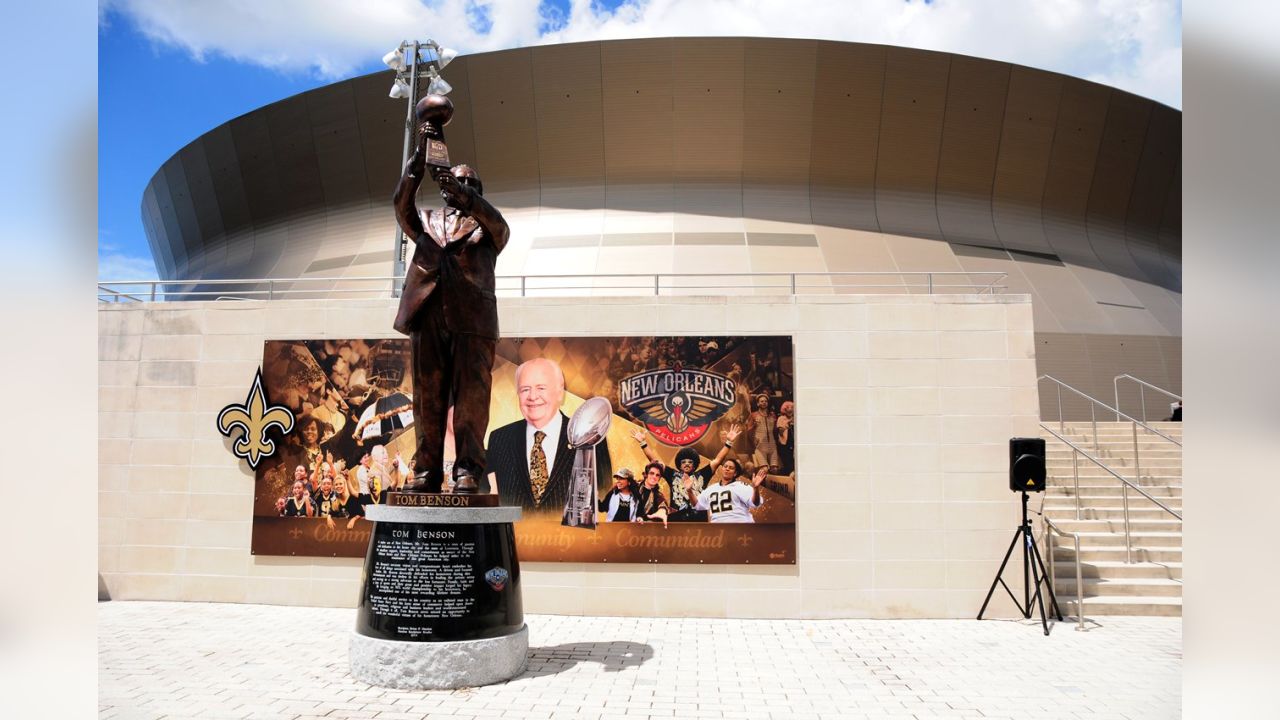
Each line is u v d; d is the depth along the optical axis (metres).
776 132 31.31
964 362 13.20
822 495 12.97
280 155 34.31
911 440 13.06
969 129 32.12
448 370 9.19
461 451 9.04
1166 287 33.56
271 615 12.41
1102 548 13.71
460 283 9.04
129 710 7.36
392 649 8.20
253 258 34.81
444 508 8.52
